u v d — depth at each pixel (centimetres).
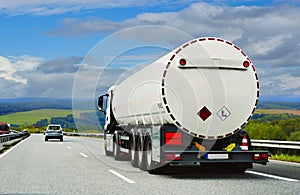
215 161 1188
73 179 1180
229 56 1212
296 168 1457
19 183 1101
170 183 1088
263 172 1335
